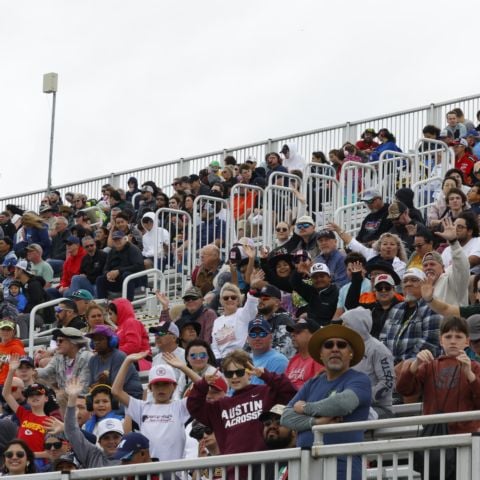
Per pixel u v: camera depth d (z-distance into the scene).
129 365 43.34
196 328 48.56
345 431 33.34
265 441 36.62
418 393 35.81
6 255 72.69
